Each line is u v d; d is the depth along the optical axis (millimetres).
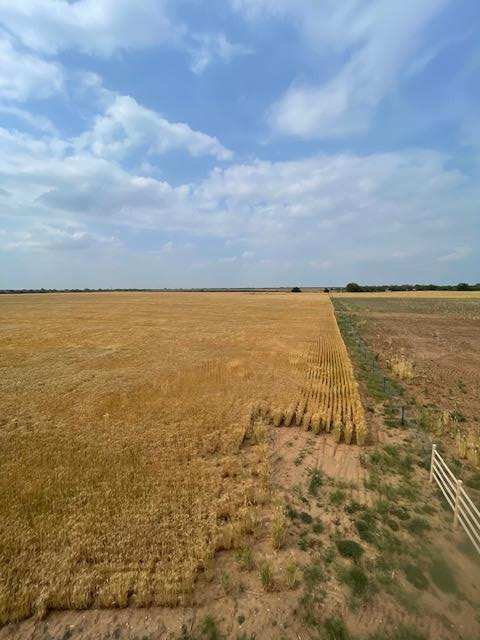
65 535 8102
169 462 11547
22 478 10539
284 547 7832
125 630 5980
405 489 10031
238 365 25359
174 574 6926
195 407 16812
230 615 6199
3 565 7277
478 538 7434
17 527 8383
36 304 82125
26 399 17891
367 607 6336
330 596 6562
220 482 10414
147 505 9219
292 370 24141
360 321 52906
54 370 23781
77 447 12648
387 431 14234
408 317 58719
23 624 6160
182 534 8109
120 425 14688
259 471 11000
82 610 6418
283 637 5805
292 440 13602
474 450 11773
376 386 20469
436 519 8750
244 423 14844
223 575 7074
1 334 38062
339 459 12008
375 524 8570
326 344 34062
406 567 7211
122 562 7328
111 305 79812
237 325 47500
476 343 34812
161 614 6270
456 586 6762
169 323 48875
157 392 19156
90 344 33281
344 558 7516
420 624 6016
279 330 43094
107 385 20391
